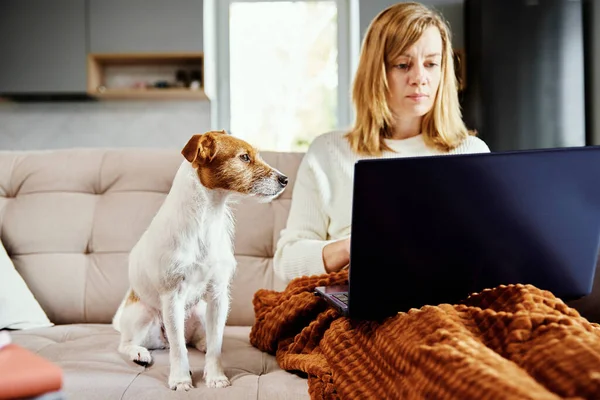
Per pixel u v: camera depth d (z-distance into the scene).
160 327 1.30
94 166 1.76
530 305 0.76
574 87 2.99
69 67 3.46
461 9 3.43
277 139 3.79
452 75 1.52
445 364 0.67
